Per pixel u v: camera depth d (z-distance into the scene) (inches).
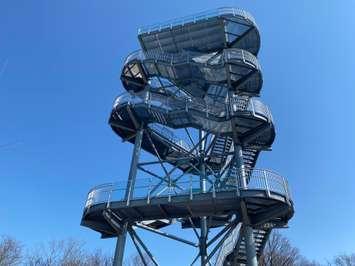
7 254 1742.1
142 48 1083.3
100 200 778.2
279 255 1919.3
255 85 938.7
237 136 855.1
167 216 788.0
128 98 918.4
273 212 723.4
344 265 2164.1
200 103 898.1
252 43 1028.5
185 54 954.1
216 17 984.3
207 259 716.7
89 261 2003.0
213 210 754.2
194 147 947.3
